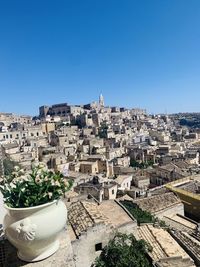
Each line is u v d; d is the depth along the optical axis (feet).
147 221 84.23
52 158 274.57
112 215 73.51
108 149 350.43
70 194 108.68
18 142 379.35
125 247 58.23
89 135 474.90
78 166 271.90
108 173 266.98
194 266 59.41
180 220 106.22
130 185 222.07
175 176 206.28
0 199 27.14
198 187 147.84
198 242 76.95
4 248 22.98
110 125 561.43
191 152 315.37
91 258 58.65
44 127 507.30
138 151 333.01
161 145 390.42
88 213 67.97
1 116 556.51
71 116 629.92
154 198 118.01
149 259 60.49
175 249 66.03
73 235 59.67
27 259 18.72
